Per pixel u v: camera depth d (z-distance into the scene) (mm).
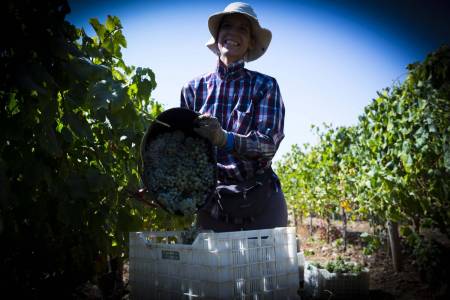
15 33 1688
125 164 2820
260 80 2855
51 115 1889
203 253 2059
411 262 6203
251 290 2125
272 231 2285
